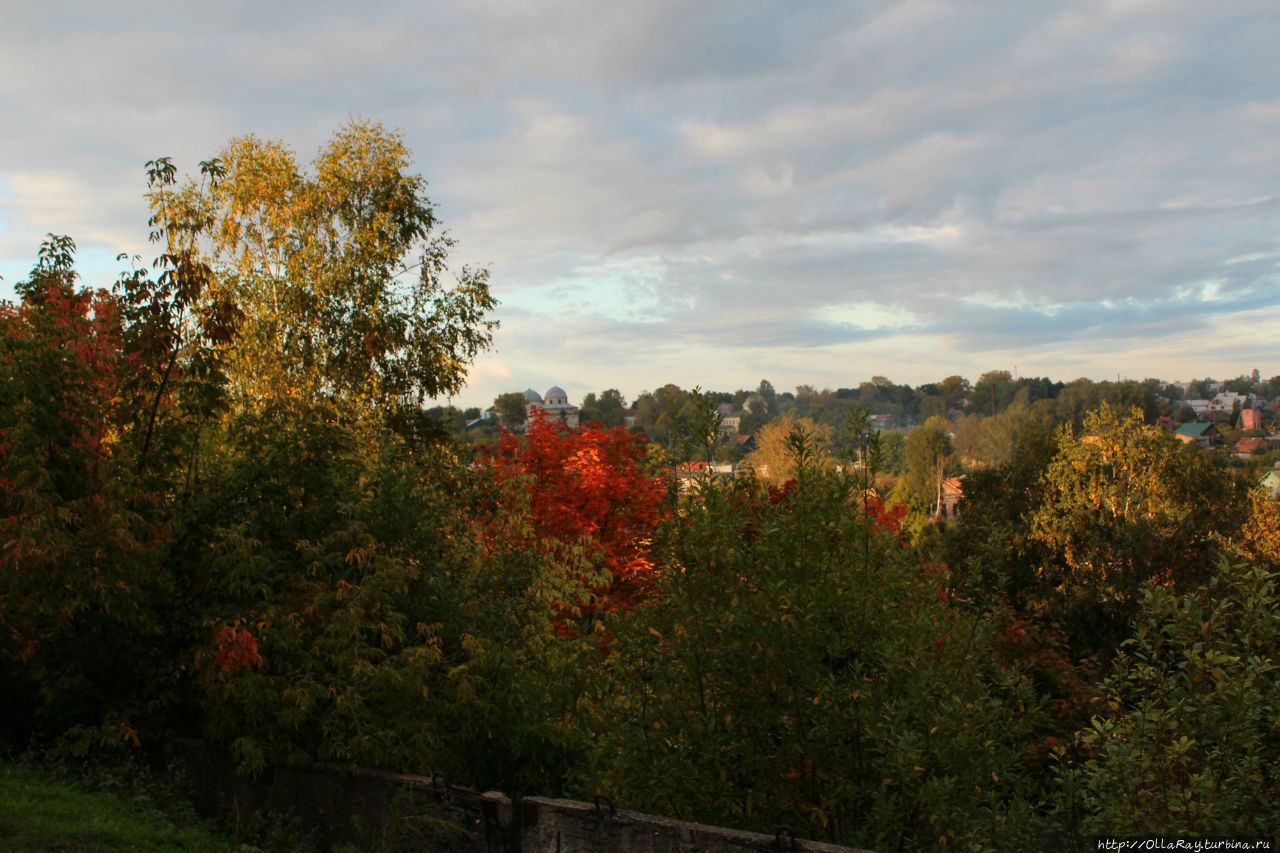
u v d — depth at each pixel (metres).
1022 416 119.50
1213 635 6.03
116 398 9.75
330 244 25.02
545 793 9.12
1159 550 30.66
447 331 25.59
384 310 24.70
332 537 9.26
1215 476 36.47
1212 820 5.48
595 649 9.64
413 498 10.51
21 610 8.10
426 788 7.18
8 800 6.61
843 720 6.86
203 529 9.30
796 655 6.91
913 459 104.94
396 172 25.64
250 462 9.67
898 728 6.30
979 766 6.50
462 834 6.94
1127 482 36.69
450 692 8.86
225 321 10.46
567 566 15.89
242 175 24.25
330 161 25.27
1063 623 29.38
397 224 25.73
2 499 8.14
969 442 123.12
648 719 7.39
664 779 7.02
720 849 5.85
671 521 7.69
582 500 17.47
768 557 7.22
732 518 7.50
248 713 7.66
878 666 6.98
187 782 8.16
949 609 7.47
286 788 7.81
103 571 8.17
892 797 6.29
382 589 9.08
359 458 10.94
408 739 8.37
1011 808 6.25
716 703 7.27
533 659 10.33
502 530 14.21
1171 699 5.84
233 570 8.51
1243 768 5.50
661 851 6.04
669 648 7.40
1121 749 5.65
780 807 6.96
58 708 8.26
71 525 8.33
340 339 24.20
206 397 9.90
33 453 8.16
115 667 8.66
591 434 18.75
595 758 7.55
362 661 8.20
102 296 10.30
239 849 6.86
